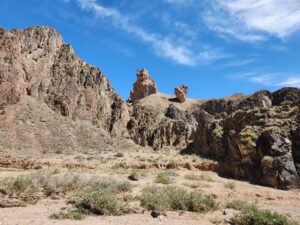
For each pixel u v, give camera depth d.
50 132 49.88
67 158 39.44
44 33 64.75
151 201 14.30
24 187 16.64
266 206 17.48
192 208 14.27
